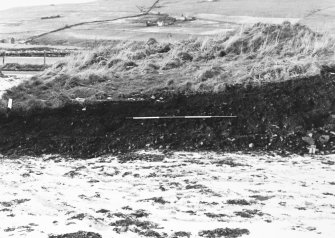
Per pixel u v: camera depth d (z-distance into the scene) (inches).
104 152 525.3
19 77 796.0
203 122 559.5
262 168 450.3
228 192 378.0
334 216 322.3
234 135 540.4
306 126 543.2
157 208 343.0
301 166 457.7
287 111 561.0
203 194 373.1
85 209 343.3
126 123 567.2
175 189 388.2
